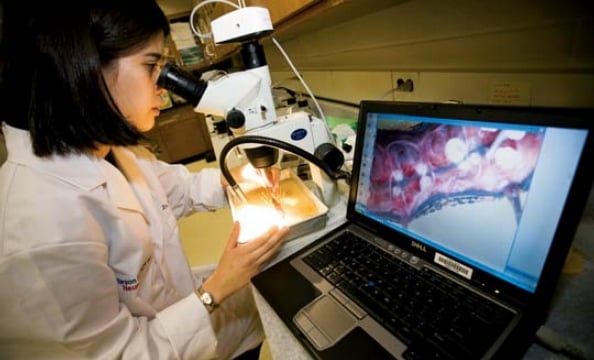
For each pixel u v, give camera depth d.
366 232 0.68
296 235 0.76
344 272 0.59
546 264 0.41
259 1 0.98
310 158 0.77
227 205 1.12
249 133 0.71
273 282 0.60
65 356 0.53
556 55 0.63
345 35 1.28
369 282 0.55
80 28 0.52
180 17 3.32
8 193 0.54
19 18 0.51
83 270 0.53
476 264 0.49
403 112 0.59
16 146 0.60
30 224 0.51
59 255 0.50
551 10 0.59
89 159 0.65
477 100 0.84
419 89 1.03
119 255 0.67
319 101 1.79
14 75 0.55
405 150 0.59
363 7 0.88
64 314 0.50
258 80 0.68
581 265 0.52
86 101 0.56
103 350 0.55
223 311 0.92
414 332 0.44
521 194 0.43
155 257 0.83
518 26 0.67
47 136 0.58
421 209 0.58
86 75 0.54
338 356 0.44
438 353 0.41
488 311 0.45
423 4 0.86
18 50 0.53
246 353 1.01
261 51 0.69
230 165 1.19
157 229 0.85
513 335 0.41
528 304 0.43
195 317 0.64
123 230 0.67
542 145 0.40
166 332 0.62
